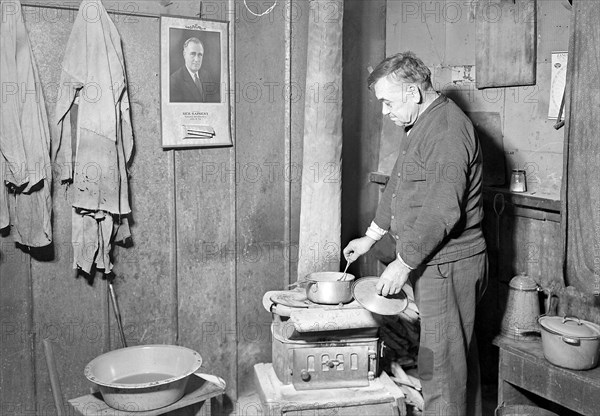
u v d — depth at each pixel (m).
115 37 2.90
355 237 3.94
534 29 3.14
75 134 2.89
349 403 2.94
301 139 3.58
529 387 2.86
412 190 2.80
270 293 3.26
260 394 3.13
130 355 3.01
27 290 2.91
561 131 3.07
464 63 3.53
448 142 2.66
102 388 2.71
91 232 2.92
